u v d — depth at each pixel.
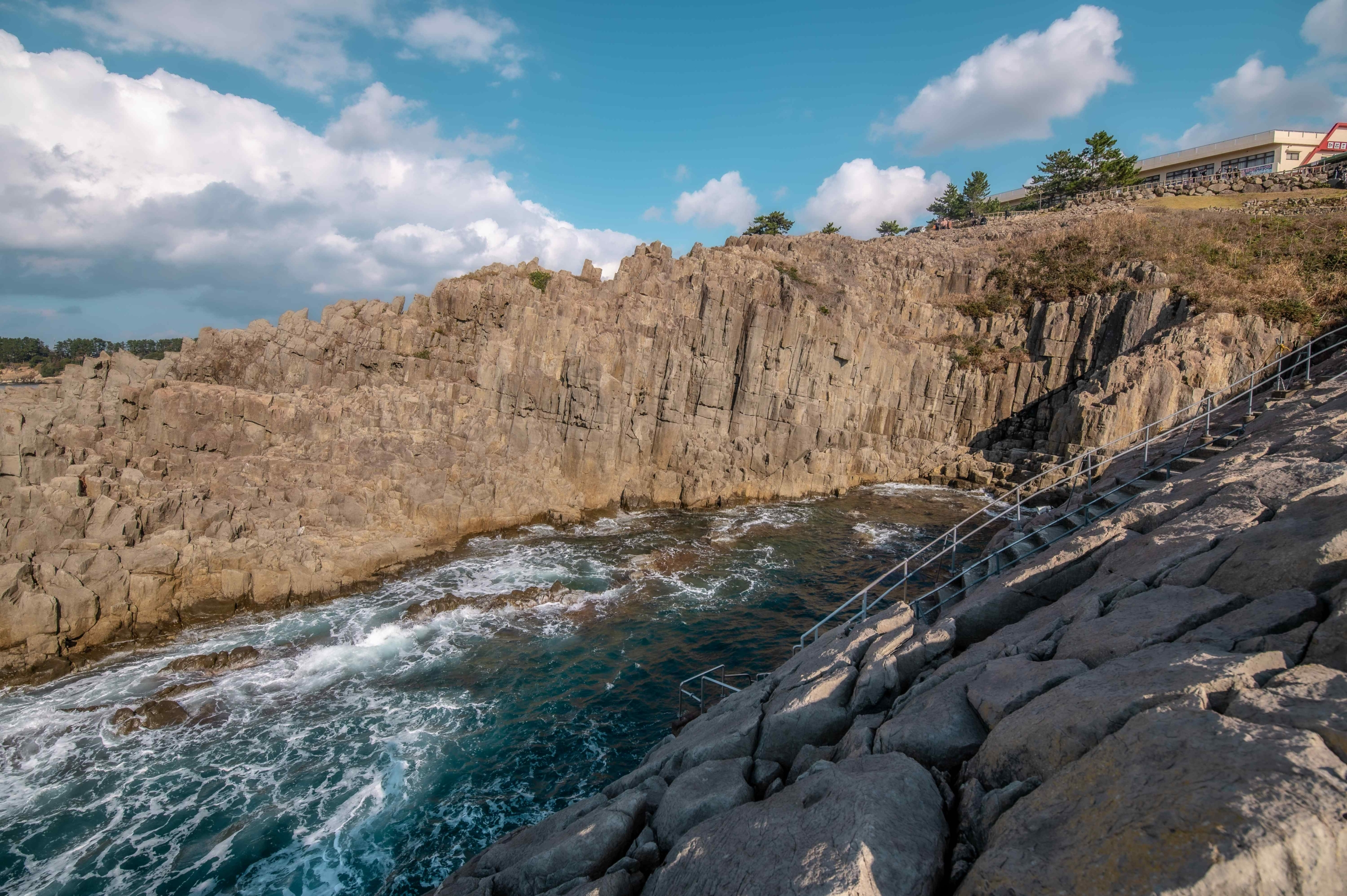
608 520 43.59
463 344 49.50
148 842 16.08
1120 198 85.12
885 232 114.06
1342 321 46.47
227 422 37.03
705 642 26.59
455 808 17.20
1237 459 13.41
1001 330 63.34
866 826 6.52
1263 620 7.38
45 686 22.59
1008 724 7.38
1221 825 4.55
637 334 49.22
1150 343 51.34
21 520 25.50
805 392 54.03
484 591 31.17
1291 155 83.00
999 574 14.22
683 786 10.32
